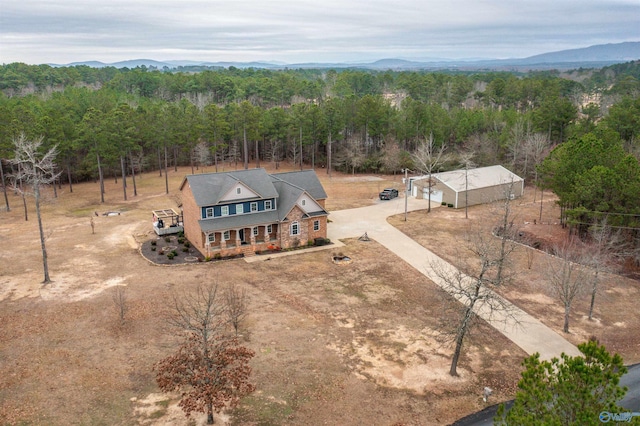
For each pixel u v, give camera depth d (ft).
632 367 88.58
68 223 176.76
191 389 78.74
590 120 283.38
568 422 49.49
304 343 93.71
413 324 102.83
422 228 171.12
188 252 145.07
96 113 237.04
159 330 97.40
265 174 156.87
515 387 82.07
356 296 115.85
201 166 298.56
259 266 134.62
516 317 106.52
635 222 130.62
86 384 79.77
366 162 280.72
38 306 107.34
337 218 184.44
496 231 155.22
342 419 72.84
